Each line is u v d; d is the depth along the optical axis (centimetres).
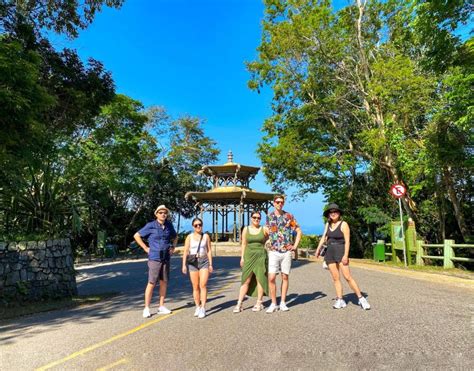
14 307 971
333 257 706
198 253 694
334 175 2695
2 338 613
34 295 1055
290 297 850
